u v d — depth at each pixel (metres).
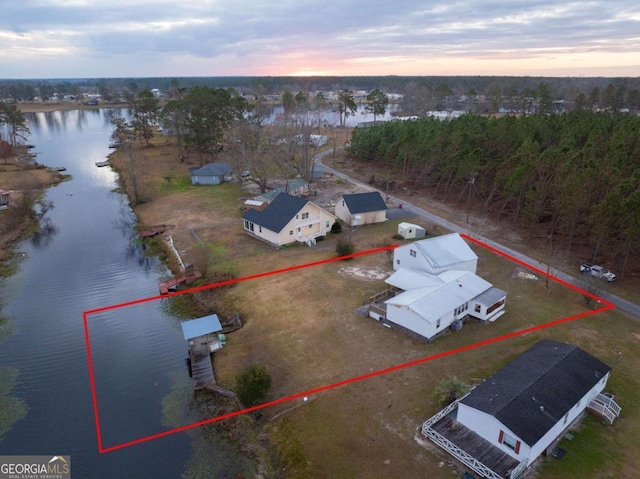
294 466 19.77
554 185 43.31
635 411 22.05
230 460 20.70
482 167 53.47
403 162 68.31
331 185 67.38
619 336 28.27
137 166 76.62
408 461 19.50
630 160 43.75
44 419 23.47
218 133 83.25
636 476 18.45
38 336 30.97
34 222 54.03
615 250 35.91
